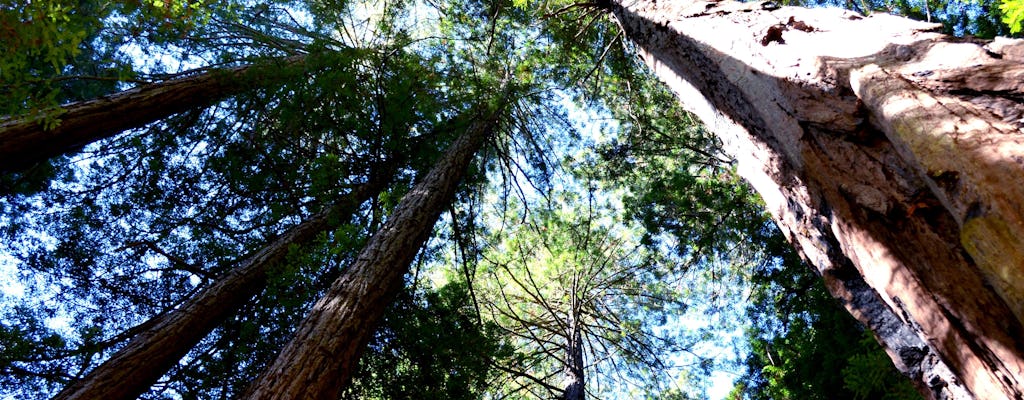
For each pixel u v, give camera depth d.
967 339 1.56
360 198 6.27
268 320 4.96
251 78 5.93
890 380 3.30
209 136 6.15
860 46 2.19
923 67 1.80
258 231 6.09
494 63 8.19
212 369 4.84
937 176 1.43
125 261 5.46
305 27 7.88
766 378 7.15
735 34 2.92
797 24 2.66
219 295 4.83
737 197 6.90
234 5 7.14
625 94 8.72
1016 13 2.90
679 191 7.31
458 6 8.20
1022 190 1.23
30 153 4.50
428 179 5.72
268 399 2.76
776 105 2.40
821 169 2.13
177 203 5.84
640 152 8.37
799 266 6.63
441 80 7.52
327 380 3.01
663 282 9.23
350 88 6.25
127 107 5.26
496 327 6.44
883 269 1.85
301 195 5.90
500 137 8.01
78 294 5.14
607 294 9.26
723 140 3.29
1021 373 1.36
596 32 8.05
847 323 5.32
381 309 3.83
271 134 6.04
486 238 8.76
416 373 5.28
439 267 7.88
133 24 6.17
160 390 4.67
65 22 2.74
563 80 8.59
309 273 4.86
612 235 9.38
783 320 7.21
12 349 4.16
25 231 5.48
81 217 5.61
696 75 3.43
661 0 4.30
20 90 2.83
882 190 1.80
